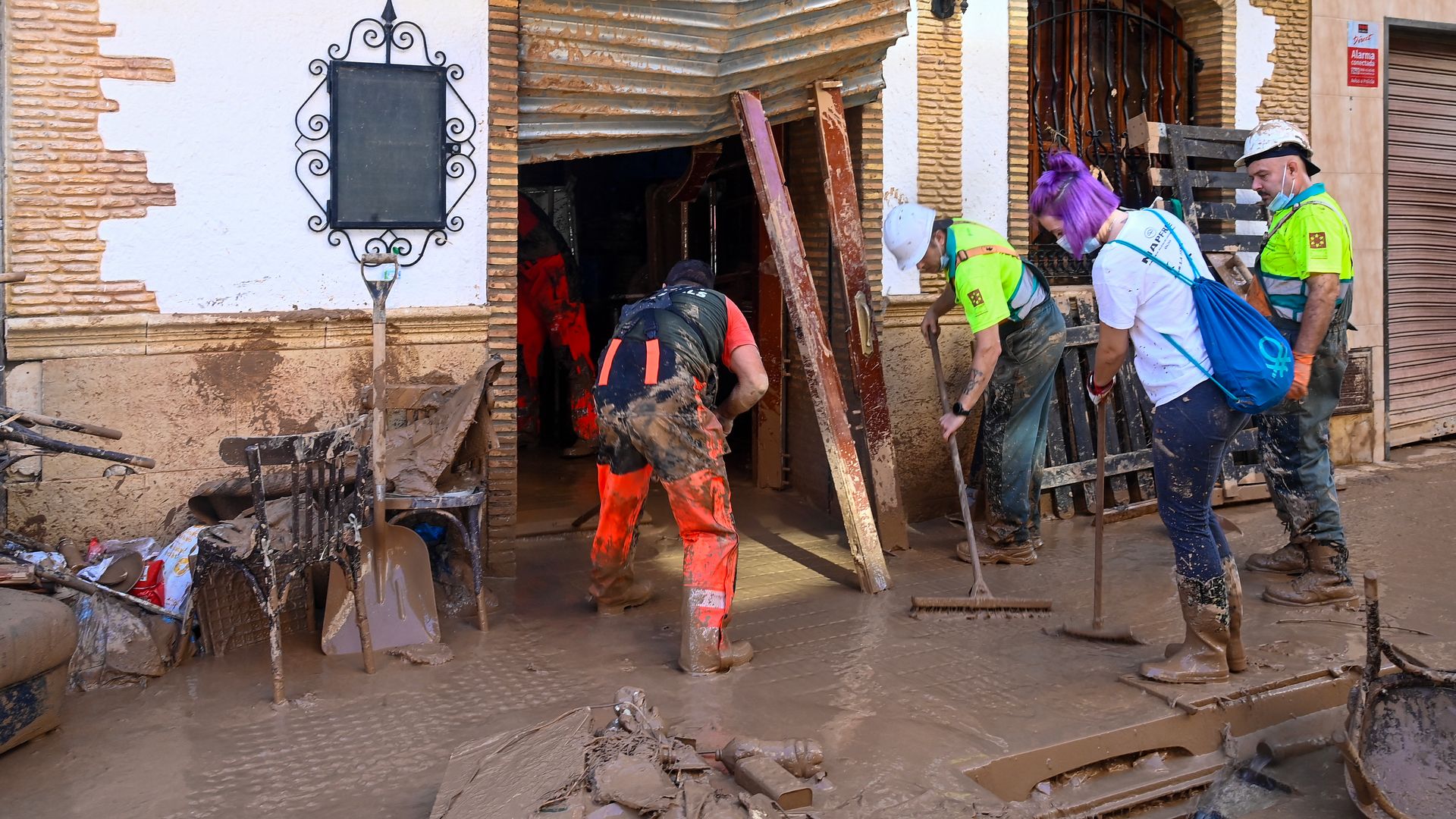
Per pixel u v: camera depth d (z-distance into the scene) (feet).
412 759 10.72
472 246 16.06
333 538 12.61
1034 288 16.84
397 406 15.40
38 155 13.52
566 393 25.96
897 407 19.61
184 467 14.57
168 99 14.07
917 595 15.87
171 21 13.98
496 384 16.34
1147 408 20.99
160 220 14.17
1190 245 12.10
